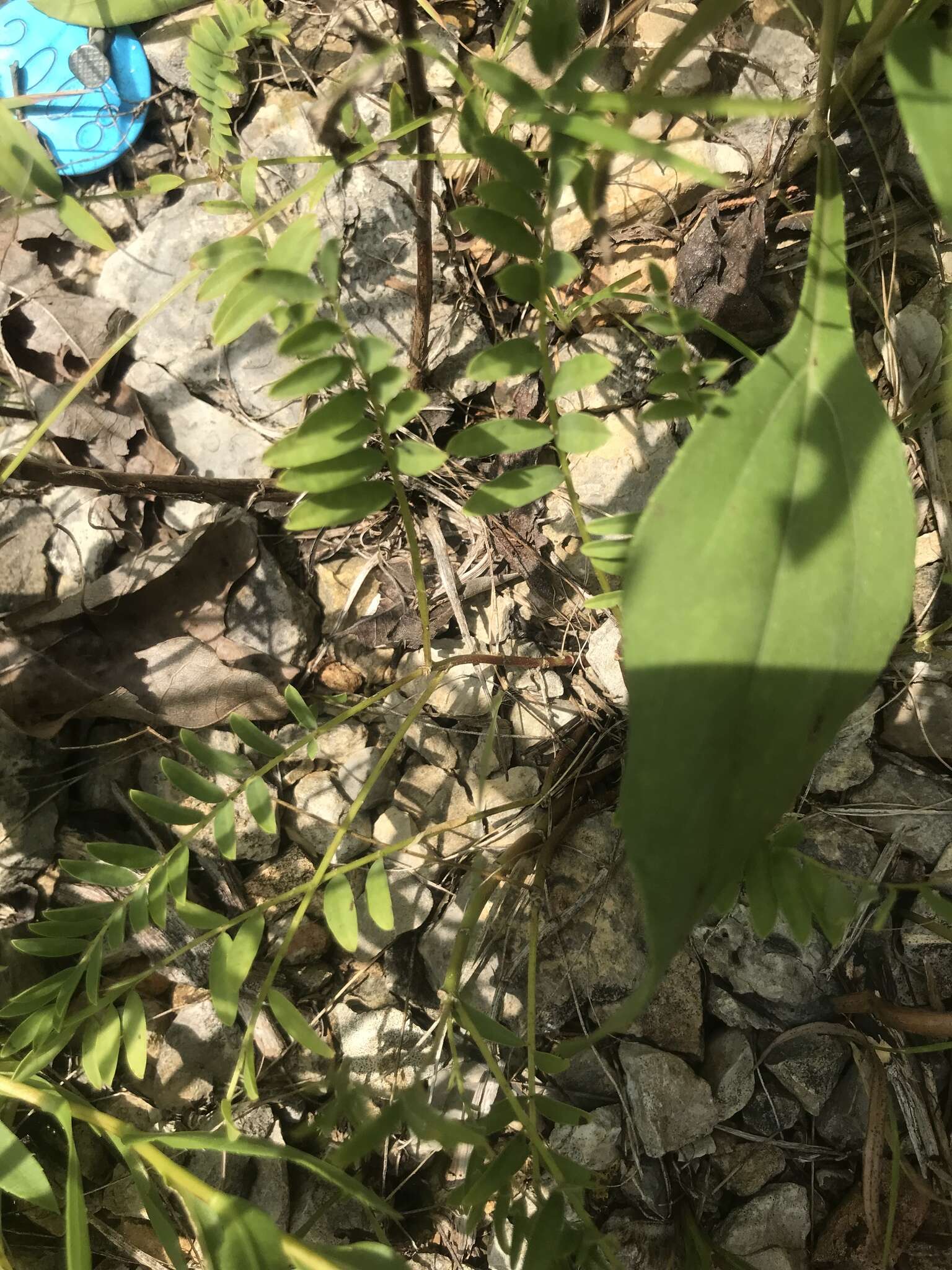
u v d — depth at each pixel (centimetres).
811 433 14
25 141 15
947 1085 24
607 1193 23
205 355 25
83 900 23
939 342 24
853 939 24
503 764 25
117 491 23
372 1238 23
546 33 13
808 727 13
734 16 24
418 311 23
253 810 19
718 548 13
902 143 23
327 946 24
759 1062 24
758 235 23
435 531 25
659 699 13
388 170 25
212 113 24
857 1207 24
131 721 24
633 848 12
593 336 24
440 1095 23
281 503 25
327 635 25
